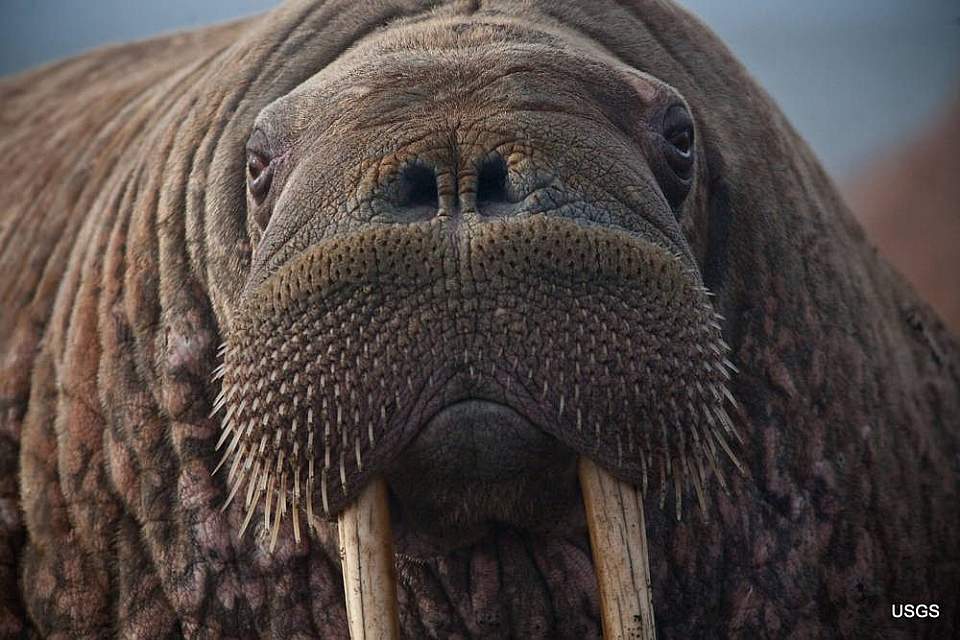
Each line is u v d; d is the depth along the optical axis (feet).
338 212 30.45
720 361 31.76
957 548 46.62
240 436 32.19
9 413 45.44
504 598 38.91
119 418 42.06
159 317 41.78
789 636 41.01
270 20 44.01
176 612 41.09
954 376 51.88
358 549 31.48
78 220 48.32
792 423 41.65
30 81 68.28
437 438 30.30
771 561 40.96
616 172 31.32
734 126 43.09
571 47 35.63
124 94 55.93
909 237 94.43
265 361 30.83
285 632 40.22
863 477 42.98
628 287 29.96
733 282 41.22
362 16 40.73
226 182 40.60
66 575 42.57
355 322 29.89
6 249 51.47
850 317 44.47
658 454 30.86
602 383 29.86
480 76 32.27
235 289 39.60
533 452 30.83
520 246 29.35
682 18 44.14
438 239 29.48
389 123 31.35
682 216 37.45
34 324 46.52
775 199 43.24
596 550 31.55
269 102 40.96
